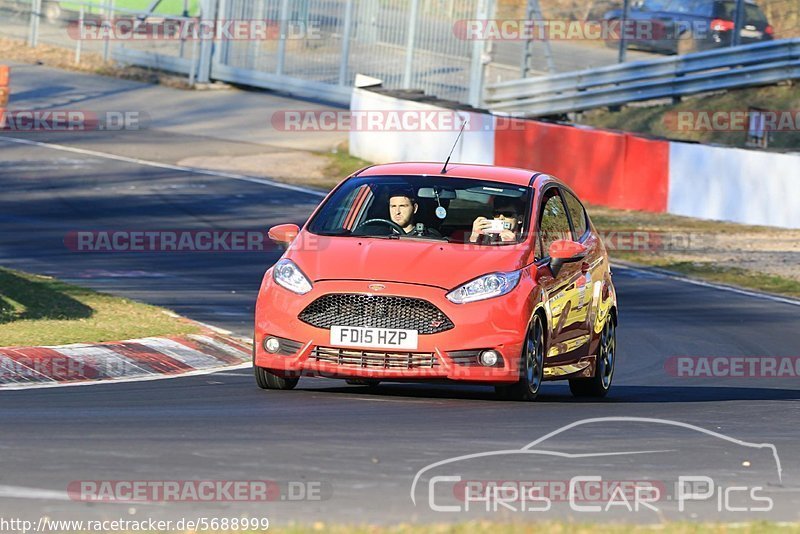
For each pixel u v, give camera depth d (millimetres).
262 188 88062
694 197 85625
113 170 90812
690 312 55469
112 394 30438
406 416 27984
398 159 99750
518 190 34000
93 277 55750
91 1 142000
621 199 87875
